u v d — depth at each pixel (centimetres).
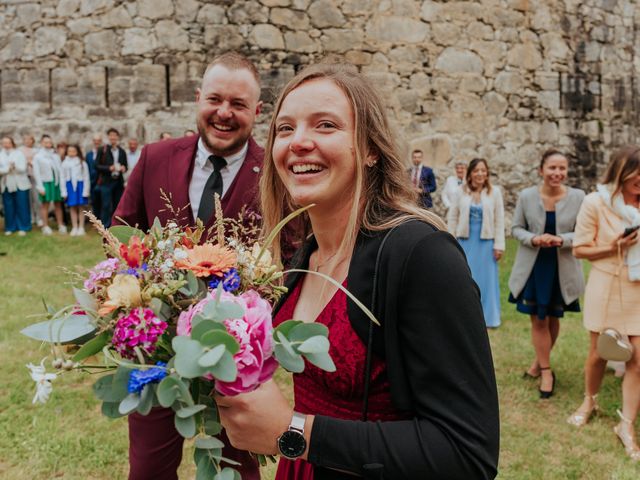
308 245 154
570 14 1148
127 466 304
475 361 108
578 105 1173
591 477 306
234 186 244
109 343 112
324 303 134
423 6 1050
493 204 555
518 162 1120
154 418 223
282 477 145
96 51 1072
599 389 402
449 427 106
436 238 115
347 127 128
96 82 1076
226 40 1032
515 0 1095
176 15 1040
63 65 1087
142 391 103
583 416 367
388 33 1039
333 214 136
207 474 108
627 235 333
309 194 128
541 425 365
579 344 517
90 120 1084
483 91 1089
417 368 111
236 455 222
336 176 128
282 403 113
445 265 111
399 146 139
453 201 570
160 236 128
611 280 344
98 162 998
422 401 110
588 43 1175
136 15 1051
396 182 134
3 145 1012
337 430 110
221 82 236
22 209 1001
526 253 414
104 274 116
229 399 110
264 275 125
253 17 1021
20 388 388
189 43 1041
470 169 556
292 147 127
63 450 313
